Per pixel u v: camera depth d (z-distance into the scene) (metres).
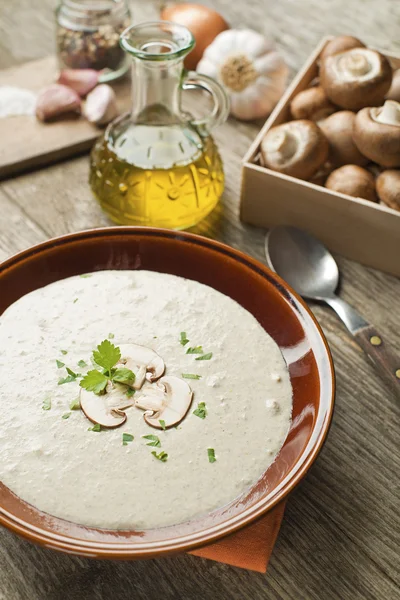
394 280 0.69
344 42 0.74
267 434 0.55
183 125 0.68
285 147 0.68
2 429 0.54
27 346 0.58
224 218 0.72
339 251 0.70
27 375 0.56
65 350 0.58
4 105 0.80
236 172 0.76
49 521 0.51
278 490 0.50
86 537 0.51
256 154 0.70
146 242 0.62
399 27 0.93
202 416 0.55
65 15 0.82
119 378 0.55
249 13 0.94
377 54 0.70
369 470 0.58
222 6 0.95
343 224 0.68
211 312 0.60
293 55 0.88
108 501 0.52
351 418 0.60
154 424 0.54
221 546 0.53
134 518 0.51
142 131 0.67
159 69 0.64
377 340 0.62
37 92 0.82
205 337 0.59
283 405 0.56
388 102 0.67
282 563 0.54
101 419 0.54
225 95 0.68
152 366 0.57
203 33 0.83
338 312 0.64
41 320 0.59
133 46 0.65
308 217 0.69
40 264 0.61
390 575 0.54
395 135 0.66
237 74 0.79
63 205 0.73
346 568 0.54
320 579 0.53
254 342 0.59
